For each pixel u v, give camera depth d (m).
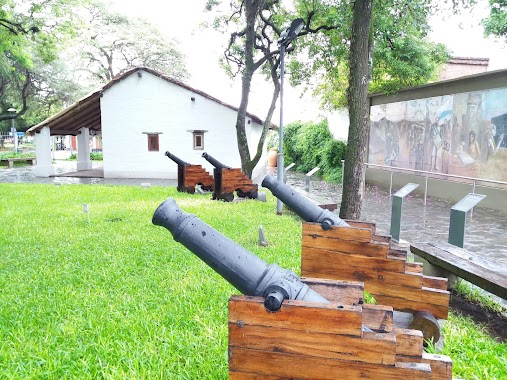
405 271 3.37
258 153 13.81
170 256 5.45
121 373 2.59
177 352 2.88
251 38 12.98
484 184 10.93
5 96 32.19
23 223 7.71
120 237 6.49
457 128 11.75
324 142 20.42
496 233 7.75
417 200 12.01
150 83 18.69
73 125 21.69
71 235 6.64
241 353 1.99
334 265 3.50
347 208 6.81
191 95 18.66
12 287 4.32
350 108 6.69
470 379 2.60
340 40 11.55
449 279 4.55
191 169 12.56
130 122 18.89
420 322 3.12
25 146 48.75
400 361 2.04
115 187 13.98
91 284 4.41
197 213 8.62
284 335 1.94
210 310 3.68
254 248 5.80
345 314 1.87
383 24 9.90
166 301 3.90
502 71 9.99
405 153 14.20
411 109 13.75
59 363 2.74
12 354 2.86
